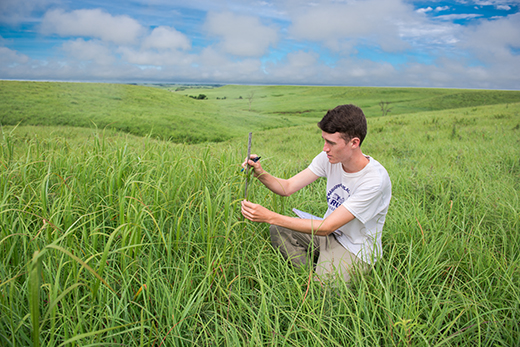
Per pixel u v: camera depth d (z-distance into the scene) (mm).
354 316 1618
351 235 2131
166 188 2297
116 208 2111
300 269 2127
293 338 1642
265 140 16781
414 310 1692
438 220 2797
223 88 154375
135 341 1460
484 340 1625
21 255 1785
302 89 135875
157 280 1687
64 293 1078
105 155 2939
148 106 54844
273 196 2529
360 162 2018
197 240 2109
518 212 2750
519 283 1898
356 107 1878
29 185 2254
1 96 46219
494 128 11023
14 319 1425
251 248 2285
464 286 2000
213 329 1663
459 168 5246
